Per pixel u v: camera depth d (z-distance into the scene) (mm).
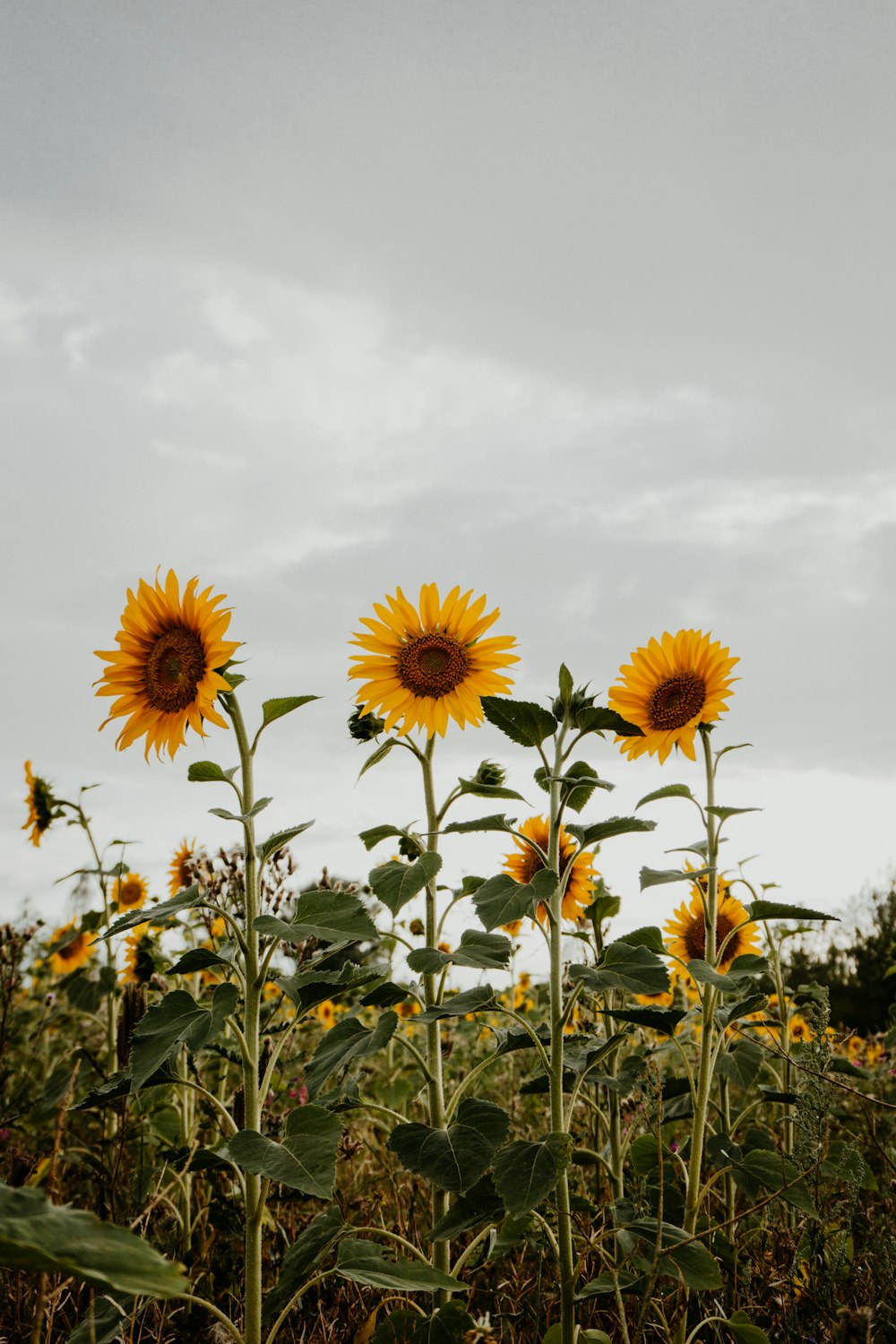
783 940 5281
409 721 4453
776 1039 5109
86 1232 1226
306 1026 5352
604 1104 4699
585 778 3250
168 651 3484
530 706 3309
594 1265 3568
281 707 3100
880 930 11312
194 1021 2766
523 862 4836
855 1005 11086
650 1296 2951
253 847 2957
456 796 3605
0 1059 5590
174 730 3447
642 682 4480
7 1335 3072
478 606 4555
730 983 3389
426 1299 3441
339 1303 3527
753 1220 4105
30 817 5496
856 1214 3641
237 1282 3709
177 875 5746
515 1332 3383
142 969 5527
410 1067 6141
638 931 3746
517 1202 2680
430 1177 2799
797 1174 3527
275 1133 3801
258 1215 2654
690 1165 3449
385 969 3295
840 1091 4875
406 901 3174
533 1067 5758
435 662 4465
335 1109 3117
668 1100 4352
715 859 3771
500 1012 3025
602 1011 3242
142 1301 2709
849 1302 3240
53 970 7500
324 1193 2398
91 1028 7621
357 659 4547
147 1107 4336
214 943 5016
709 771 4109
